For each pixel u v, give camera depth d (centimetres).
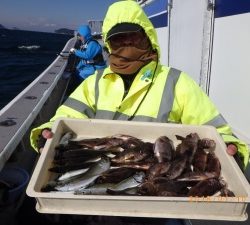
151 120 209
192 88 205
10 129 248
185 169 178
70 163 185
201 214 140
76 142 204
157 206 140
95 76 227
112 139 206
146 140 213
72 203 141
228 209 138
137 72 207
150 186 160
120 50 198
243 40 299
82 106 222
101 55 680
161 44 662
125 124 211
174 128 206
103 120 213
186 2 466
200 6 400
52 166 182
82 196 139
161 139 197
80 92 227
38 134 202
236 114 324
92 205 141
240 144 183
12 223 205
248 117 297
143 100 211
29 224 200
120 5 198
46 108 399
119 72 205
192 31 439
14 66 2548
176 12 532
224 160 178
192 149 189
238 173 159
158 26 695
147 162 190
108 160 189
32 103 322
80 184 170
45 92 368
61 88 570
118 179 175
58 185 164
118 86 213
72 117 220
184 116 209
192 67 444
